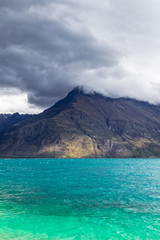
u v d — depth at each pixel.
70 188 56.88
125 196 45.91
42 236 23.77
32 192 50.12
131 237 24.08
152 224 28.22
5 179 78.62
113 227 26.98
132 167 158.62
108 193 49.44
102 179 78.81
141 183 67.69
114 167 158.25
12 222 28.14
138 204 38.62
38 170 129.38
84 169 137.38
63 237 23.69
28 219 29.42
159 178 82.50
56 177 86.19
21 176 90.56
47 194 47.69
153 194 48.34
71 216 31.06
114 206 37.09
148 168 146.38
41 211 33.38
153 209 35.28
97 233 24.98
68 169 138.00
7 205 36.91
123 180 75.62
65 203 38.84
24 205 37.03
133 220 29.70
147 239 23.62
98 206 36.97
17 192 49.97
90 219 29.86
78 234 24.61
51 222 28.36
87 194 48.03
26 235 23.92
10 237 23.28
